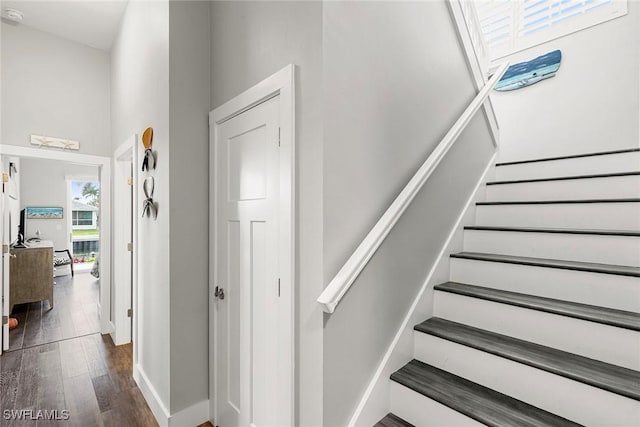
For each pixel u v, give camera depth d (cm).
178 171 191
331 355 127
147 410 212
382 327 151
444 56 197
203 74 203
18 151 312
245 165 172
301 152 134
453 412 128
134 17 262
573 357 130
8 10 294
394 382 149
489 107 248
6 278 311
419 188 160
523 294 165
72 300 496
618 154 223
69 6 292
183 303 193
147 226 226
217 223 197
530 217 209
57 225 699
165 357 194
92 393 233
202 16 203
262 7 157
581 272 149
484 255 195
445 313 178
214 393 195
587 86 300
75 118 346
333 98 128
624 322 122
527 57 338
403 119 165
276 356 148
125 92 295
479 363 142
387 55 155
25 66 319
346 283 120
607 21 290
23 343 328
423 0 180
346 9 134
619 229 178
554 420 118
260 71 159
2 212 304
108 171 363
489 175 254
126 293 331
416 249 174
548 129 323
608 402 110
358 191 139
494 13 359
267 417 154
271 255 153
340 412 131
